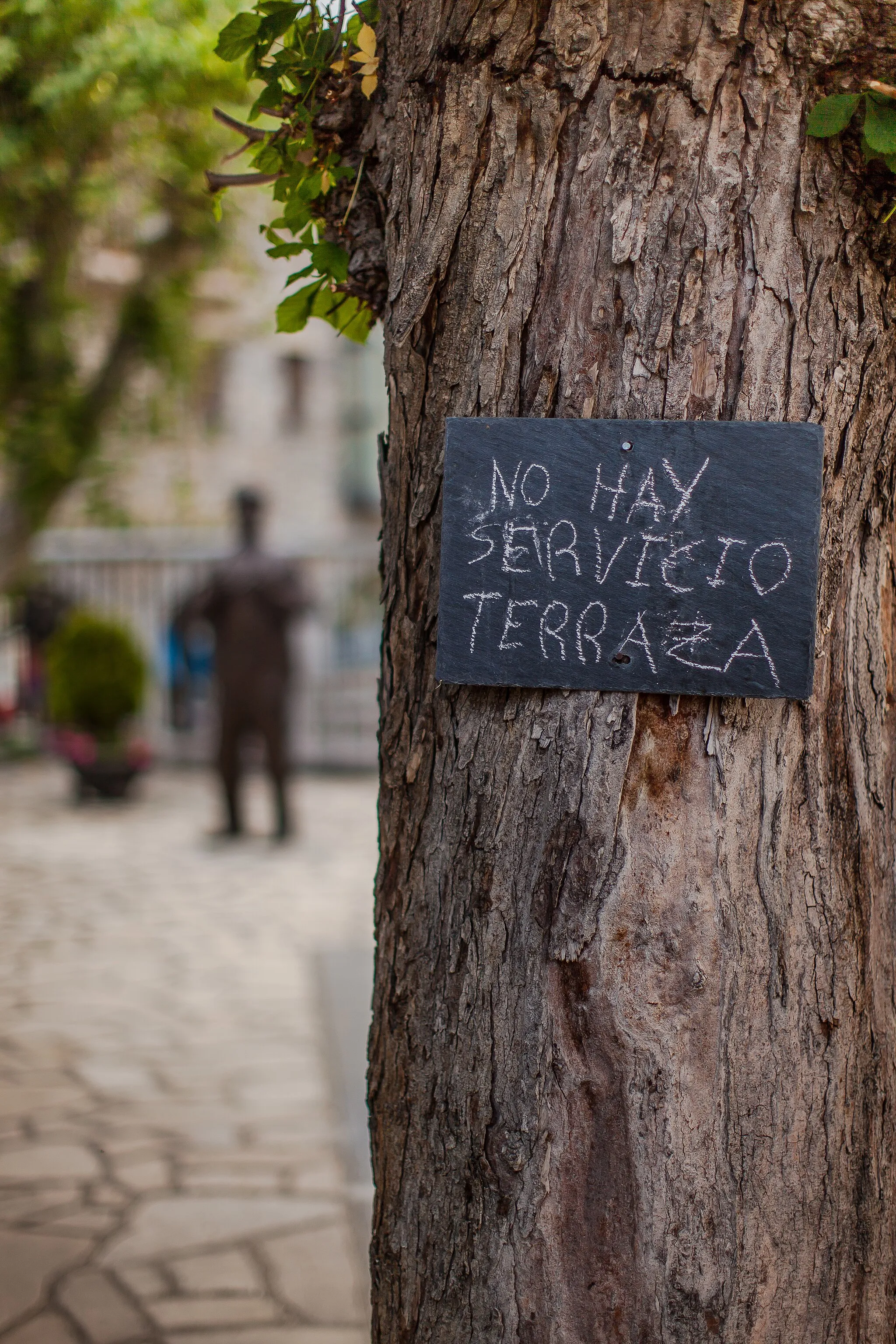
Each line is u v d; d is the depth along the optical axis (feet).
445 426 4.73
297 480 63.46
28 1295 8.58
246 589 26.37
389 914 5.13
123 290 24.07
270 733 26.76
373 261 5.44
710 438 4.47
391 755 5.12
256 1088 12.60
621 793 4.56
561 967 4.61
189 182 13.39
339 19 5.28
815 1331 4.69
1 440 23.93
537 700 4.67
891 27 4.36
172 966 17.11
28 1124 11.64
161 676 40.11
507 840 4.69
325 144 5.45
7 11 9.03
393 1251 5.10
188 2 9.14
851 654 4.80
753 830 4.61
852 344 4.56
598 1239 4.61
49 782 36.01
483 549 4.62
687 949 4.54
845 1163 4.73
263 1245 9.36
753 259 4.46
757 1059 4.59
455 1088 4.81
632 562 4.53
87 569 40.32
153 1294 8.62
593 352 4.53
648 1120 4.54
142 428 27.02
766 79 4.39
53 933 18.83
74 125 10.99
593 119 4.45
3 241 13.89
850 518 4.74
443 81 4.65
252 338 26.58
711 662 4.51
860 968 4.78
